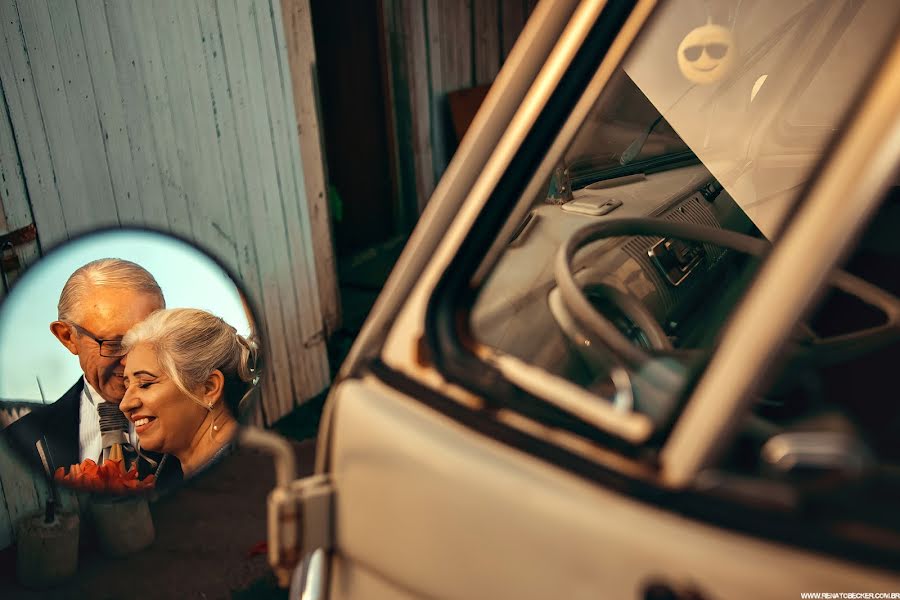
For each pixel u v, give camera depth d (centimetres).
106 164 313
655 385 142
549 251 189
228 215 372
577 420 123
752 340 105
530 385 130
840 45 246
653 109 241
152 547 331
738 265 222
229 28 358
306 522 135
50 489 309
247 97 373
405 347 142
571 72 157
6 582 309
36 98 286
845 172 103
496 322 164
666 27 242
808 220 104
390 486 127
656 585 104
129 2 313
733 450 128
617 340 152
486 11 672
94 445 235
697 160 247
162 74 330
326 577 146
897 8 241
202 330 217
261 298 395
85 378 225
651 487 109
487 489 116
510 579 115
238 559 324
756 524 102
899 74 104
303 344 428
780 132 248
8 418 227
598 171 230
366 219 629
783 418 142
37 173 289
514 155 154
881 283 198
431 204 151
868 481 100
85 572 316
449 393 133
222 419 227
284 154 400
